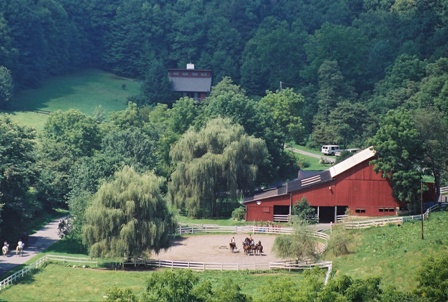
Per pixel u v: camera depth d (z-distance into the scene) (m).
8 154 135.88
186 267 122.62
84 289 112.38
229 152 158.62
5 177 131.00
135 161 154.62
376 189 147.50
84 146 184.12
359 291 89.50
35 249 131.75
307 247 121.31
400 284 106.56
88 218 123.19
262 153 164.25
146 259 124.31
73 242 136.12
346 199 148.25
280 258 127.56
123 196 123.81
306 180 154.25
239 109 183.88
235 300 90.19
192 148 161.00
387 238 125.88
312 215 147.25
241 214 154.62
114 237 122.50
